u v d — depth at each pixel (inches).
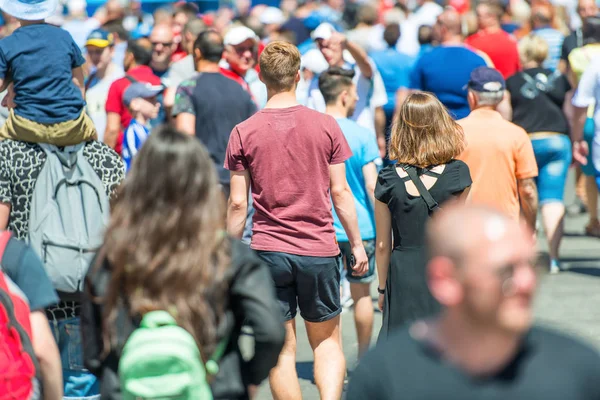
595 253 1396.4
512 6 2177.7
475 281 311.0
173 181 402.3
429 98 666.2
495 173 788.6
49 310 706.2
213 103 965.2
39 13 730.8
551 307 1101.7
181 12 1707.7
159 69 1346.0
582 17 1536.7
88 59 1386.6
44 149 712.4
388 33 1419.8
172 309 399.5
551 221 1255.5
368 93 1167.6
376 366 330.0
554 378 315.3
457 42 1278.3
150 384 399.9
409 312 655.8
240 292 413.1
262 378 427.5
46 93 713.0
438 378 321.1
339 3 2741.1
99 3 2336.4
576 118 1186.6
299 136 690.2
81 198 703.1
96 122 1282.0
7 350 427.8
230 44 1090.7
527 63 1215.6
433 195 653.9
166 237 399.5
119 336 409.1
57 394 471.2
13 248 467.2
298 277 699.4
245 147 693.3
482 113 802.2
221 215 413.1
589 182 1492.4
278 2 2758.4
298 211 692.7
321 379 724.7
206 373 408.8
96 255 418.6
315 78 1186.6
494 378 318.3
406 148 664.4
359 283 869.2
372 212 861.8
